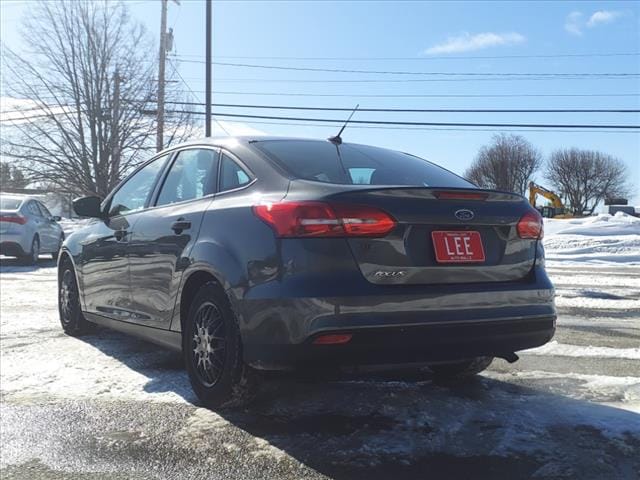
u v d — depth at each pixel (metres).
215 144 4.30
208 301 3.72
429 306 3.23
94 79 31.84
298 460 3.05
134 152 32.44
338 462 3.03
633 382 4.37
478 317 3.35
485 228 3.54
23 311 7.38
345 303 3.07
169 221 4.20
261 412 3.73
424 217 3.30
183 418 3.63
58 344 5.60
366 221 3.17
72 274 5.96
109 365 4.84
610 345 5.62
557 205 47.22
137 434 3.40
